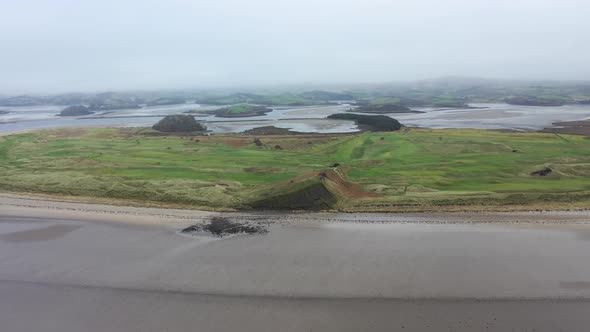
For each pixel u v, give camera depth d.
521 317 26.73
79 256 36.84
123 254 37.22
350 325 26.08
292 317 26.97
